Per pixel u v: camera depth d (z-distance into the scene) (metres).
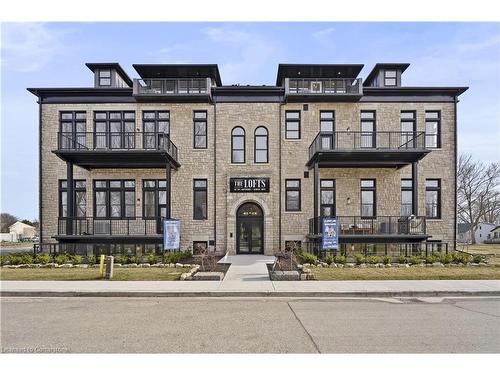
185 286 11.21
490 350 5.78
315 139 19.61
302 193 21.41
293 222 21.31
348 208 21.42
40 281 12.07
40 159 21.59
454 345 6.01
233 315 8.06
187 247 21.20
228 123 21.83
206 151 21.69
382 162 20.05
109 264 12.65
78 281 12.07
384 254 18.81
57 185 21.59
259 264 16.70
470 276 12.85
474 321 7.54
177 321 7.55
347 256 17.84
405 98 21.73
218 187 21.56
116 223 21.50
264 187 21.23
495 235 69.50
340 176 21.59
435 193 21.84
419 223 19.45
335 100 21.53
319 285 11.35
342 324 7.29
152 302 9.58
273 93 21.84
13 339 6.41
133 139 21.55
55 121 21.69
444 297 10.22
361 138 21.59
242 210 21.62
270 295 10.44
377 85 22.97
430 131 21.92
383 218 21.22
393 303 9.43
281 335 6.55
